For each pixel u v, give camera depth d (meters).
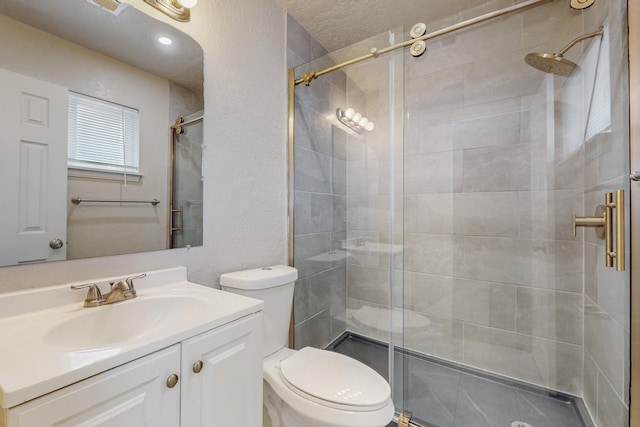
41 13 0.81
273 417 1.16
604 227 1.11
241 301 0.90
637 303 0.91
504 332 1.68
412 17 1.78
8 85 0.75
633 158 0.91
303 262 1.79
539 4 1.49
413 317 1.94
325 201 1.98
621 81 1.03
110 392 0.55
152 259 1.06
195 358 0.70
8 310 0.73
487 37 1.66
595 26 1.31
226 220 1.34
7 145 0.75
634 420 0.93
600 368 1.25
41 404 0.46
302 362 1.20
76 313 0.78
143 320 0.89
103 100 0.94
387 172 2.00
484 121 1.71
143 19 1.04
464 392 1.59
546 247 1.57
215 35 1.29
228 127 1.35
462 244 1.79
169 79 1.12
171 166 1.12
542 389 1.57
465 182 1.78
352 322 2.08
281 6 1.68
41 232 0.81
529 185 1.61
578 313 1.49
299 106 1.76
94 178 0.91
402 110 1.92
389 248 2.00
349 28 1.90
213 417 0.75
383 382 1.09
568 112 1.49
